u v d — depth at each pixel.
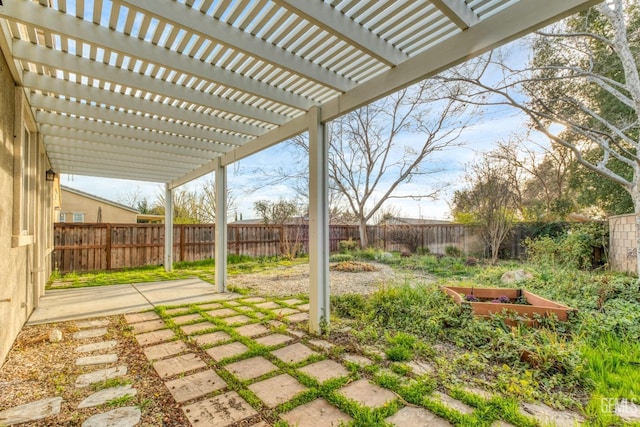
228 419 1.95
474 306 3.64
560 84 7.56
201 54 2.86
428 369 2.62
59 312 4.38
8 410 2.03
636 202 6.21
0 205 2.65
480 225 9.44
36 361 2.80
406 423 1.88
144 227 9.20
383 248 12.34
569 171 10.21
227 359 2.84
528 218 10.51
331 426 1.87
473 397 2.12
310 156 3.67
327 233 3.64
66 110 3.80
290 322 3.96
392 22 2.40
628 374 2.41
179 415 1.99
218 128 4.37
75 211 16.89
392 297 4.45
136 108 3.74
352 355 2.94
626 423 1.84
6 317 2.84
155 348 3.12
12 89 3.03
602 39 6.11
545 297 4.60
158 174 7.61
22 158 3.24
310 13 2.14
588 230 7.68
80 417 1.96
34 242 4.38
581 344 2.84
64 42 2.70
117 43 2.49
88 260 8.35
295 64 2.83
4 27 2.37
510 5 2.07
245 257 10.64
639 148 6.16
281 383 2.40
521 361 2.67
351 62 2.97
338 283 6.63
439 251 11.13
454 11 2.11
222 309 4.60
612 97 7.82
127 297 5.35
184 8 2.20
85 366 2.71
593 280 5.20
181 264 9.38
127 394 2.25
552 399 2.11
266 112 4.06
